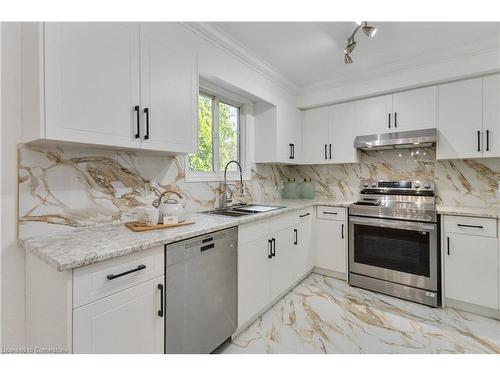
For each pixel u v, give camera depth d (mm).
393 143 2639
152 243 1191
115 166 1649
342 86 3008
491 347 1698
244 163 2939
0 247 1213
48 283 1057
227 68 2275
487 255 2057
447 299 2250
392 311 2188
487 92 2260
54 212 1376
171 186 2033
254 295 1975
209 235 1539
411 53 2393
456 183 2656
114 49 1312
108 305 1042
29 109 1169
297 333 1873
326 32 2064
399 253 2434
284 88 3068
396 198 2936
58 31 1111
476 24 1948
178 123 1677
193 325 1438
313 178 3664
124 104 1358
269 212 2131
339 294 2520
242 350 1680
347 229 2791
